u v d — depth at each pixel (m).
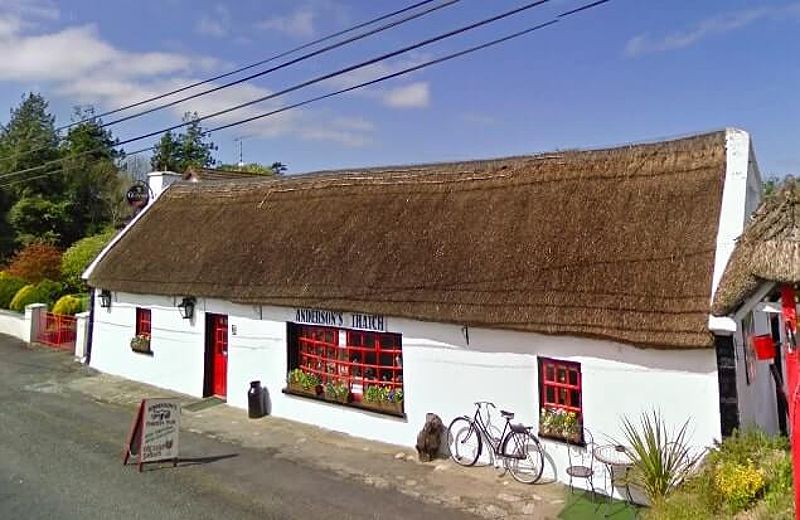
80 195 42.34
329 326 12.35
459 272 10.82
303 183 15.63
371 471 10.14
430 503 8.83
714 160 9.68
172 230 17.70
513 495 9.03
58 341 21.70
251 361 13.99
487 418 10.22
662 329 8.30
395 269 11.65
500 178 12.04
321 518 8.38
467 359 10.42
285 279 13.20
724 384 7.93
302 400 12.97
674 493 7.60
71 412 14.01
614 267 9.29
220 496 9.19
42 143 40.06
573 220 10.35
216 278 14.66
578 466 8.96
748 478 6.79
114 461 10.76
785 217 6.70
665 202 9.65
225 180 18.80
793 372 6.27
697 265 8.56
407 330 11.16
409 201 13.02
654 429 8.51
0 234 37.03
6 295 25.97
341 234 13.32
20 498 9.12
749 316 8.97
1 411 14.03
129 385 16.59
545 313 9.42
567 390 9.55
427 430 10.54
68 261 27.81
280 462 10.67
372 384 12.02
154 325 16.59
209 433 12.43
